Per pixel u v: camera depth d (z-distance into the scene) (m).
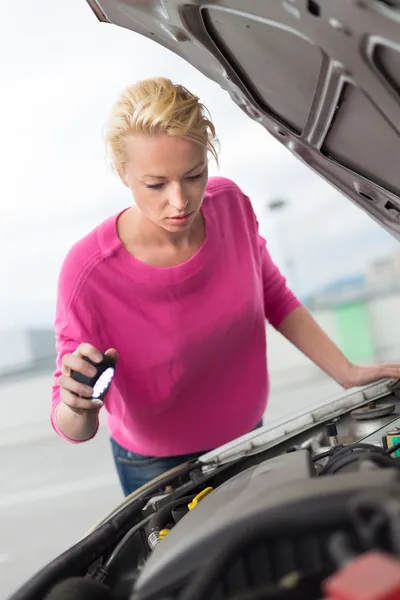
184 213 0.90
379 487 0.46
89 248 1.04
